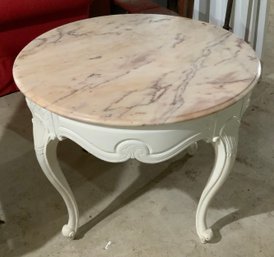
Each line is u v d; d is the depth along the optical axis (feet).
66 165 4.89
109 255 3.86
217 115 2.95
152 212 4.28
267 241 3.96
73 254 3.87
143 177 4.71
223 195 4.44
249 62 3.29
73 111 2.77
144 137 2.83
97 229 4.10
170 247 3.92
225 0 6.60
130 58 3.40
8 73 6.00
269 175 4.71
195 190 4.53
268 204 4.35
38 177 4.73
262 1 6.08
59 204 4.38
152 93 2.93
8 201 4.43
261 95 6.10
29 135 5.41
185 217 4.22
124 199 4.43
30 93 2.97
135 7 7.04
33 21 5.49
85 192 4.53
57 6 5.32
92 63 3.34
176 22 4.04
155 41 3.67
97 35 3.81
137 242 3.97
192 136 2.97
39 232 4.09
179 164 4.87
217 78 3.09
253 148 5.11
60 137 3.13
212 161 4.91
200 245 3.93
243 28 6.56
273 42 7.49
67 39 3.74
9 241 4.00
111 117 2.70
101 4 7.05
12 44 5.66
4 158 5.03
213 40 3.67
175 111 2.73
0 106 5.98
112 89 2.98
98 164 4.90
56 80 3.11
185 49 3.52
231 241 3.96
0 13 5.02
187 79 3.09
